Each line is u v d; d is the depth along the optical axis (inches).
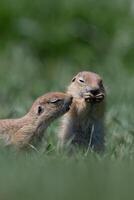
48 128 631.8
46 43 1117.1
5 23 1124.5
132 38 1099.9
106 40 1120.2
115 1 1149.1
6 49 1092.5
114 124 656.4
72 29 1128.2
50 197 359.9
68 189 373.7
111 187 381.1
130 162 474.0
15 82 905.5
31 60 1083.3
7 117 668.1
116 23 1128.2
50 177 405.7
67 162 470.0
